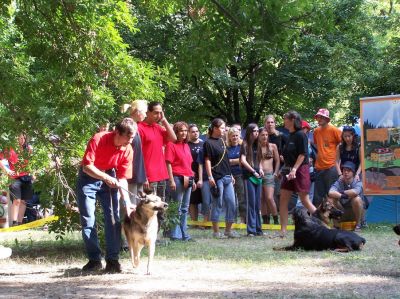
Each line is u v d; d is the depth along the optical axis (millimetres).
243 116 27172
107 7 9242
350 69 22562
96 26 9484
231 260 9258
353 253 9742
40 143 9969
